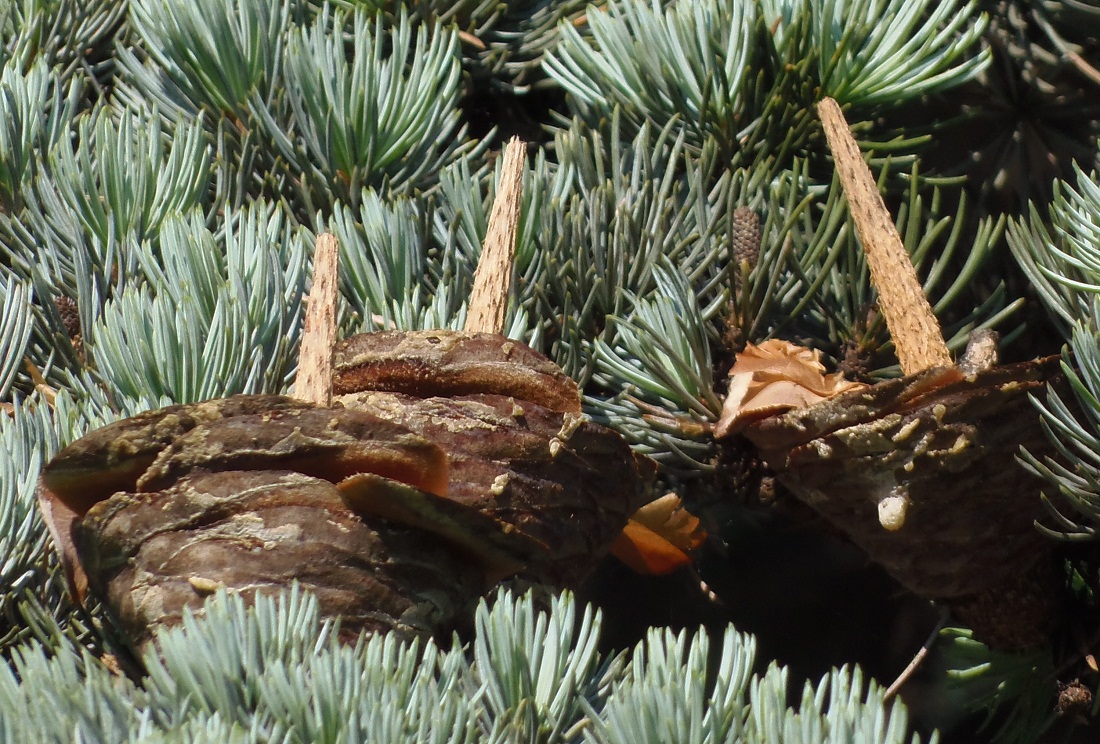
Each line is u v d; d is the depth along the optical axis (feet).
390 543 1.75
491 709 1.74
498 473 1.79
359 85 2.04
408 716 1.70
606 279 2.00
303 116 2.05
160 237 1.98
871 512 1.89
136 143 2.04
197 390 1.88
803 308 2.02
